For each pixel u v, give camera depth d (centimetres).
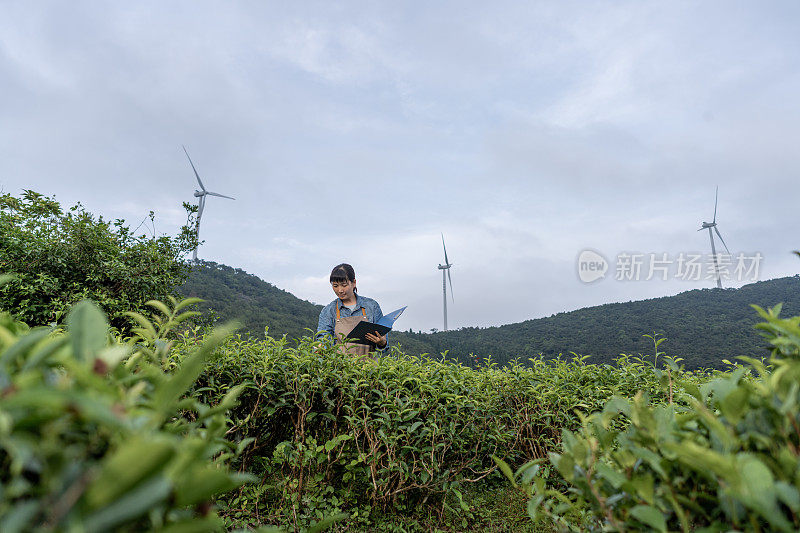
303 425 358
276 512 333
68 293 700
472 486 439
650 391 429
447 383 399
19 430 63
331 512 340
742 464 83
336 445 355
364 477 369
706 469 93
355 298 552
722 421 107
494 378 478
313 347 385
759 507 76
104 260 762
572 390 480
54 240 734
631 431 127
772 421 98
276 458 344
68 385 75
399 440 371
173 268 851
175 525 64
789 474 85
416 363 421
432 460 362
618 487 104
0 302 650
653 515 92
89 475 57
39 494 60
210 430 96
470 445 426
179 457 69
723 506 92
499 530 373
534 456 452
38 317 678
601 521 121
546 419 456
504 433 443
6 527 52
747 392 91
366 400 372
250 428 354
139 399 97
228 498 332
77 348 81
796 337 107
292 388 359
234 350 360
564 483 343
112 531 65
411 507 386
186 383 73
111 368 79
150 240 809
